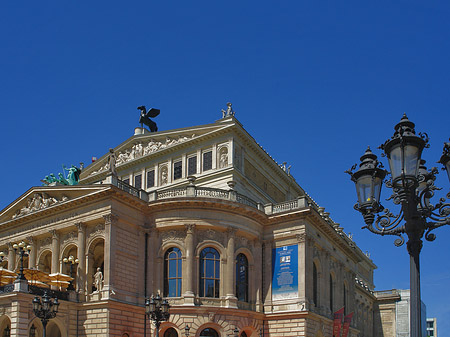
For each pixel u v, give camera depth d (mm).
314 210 65562
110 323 54656
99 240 60469
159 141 80188
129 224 60750
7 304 51312
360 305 109250
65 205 62000
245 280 64812
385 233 16172
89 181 85688
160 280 61031
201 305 59250
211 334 59344
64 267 62406
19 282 51156
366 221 16609
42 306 41562
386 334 116688
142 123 86688
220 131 73250
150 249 61875
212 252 62281
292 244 65125
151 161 79500
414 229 15266
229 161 72062
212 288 61344
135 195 62250
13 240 67688
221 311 59469
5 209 69500
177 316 58438
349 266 84000
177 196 62312
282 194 87438
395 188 15586
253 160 78250
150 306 42375
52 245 63281
